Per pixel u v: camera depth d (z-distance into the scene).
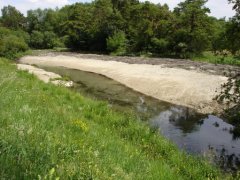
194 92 28.95
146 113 22.94
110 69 48.91
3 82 9.31
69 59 67.50
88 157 5.30
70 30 97.31
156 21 78.06
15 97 8.67
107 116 13.11
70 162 4.59
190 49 68.69
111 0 99.94
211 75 38.09
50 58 70.88
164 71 43.34
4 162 3.70
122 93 30.91
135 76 40.09
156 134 11.83
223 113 22.27
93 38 91.44
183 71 42.78
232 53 12.91
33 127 5.63
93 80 39.38
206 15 69.12
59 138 5.88
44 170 3.85
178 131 18.27
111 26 87.50
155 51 75.94
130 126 11.99
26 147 4.32
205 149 14.84
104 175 4.63
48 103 11.41
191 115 22.48
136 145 10.02
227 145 15.70
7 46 73.19
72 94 16.98
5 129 4.94
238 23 12.36
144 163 7.18
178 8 76.38
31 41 111.94
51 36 111.00
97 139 7.75
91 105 14.91
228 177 9.41
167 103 26.58
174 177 7.04
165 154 10.16
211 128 19.05
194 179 8.42
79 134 7.59
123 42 80.81
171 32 72.81
